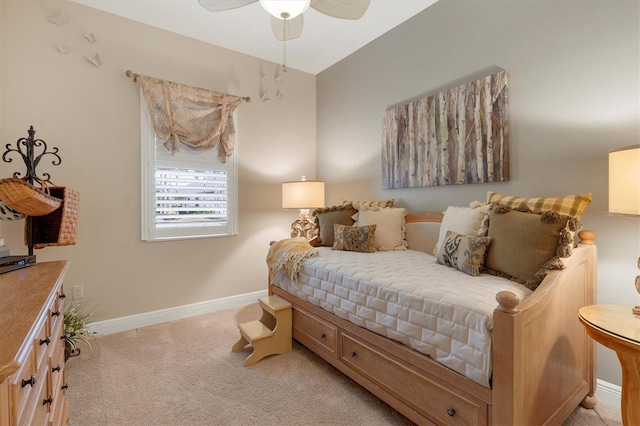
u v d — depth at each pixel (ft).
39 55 8.00
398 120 9.72
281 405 5.80
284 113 12.49
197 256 10.50
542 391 4.38
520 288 4.95
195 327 9.38
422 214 9.04
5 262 4.72
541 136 6.73
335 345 6.69
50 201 5.12
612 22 5.78
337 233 9.20
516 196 7.07
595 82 5.99
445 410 4.58
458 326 4.38
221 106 10.65
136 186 9.37
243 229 11.47
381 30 10.11
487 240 5.78
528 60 6.93
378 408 5.72
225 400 5.94
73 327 7.38
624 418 4.34
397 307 5.24
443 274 5.81
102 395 6.06
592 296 5.65
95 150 8.74
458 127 8.15
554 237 5.02
